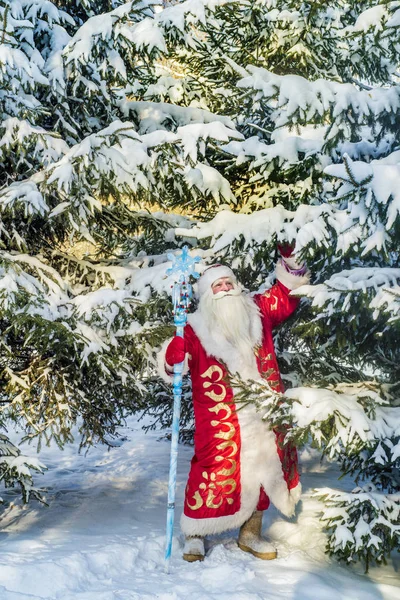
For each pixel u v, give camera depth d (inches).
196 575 131.3
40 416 172.6
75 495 214.1
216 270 148.5
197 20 192.2
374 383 144.0
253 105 166.2
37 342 158.9
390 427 129.6
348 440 124.0
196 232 164.7
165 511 188.7
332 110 154.3
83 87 196.5
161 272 179.2
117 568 133.3
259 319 149.8
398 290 125.4
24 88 171.9
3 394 187.6
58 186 157.6
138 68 216.2
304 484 222.1
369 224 121.7
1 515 184.9
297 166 167.6
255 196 200.1
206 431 142.9
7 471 148.6
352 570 138.5
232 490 140.7
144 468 266.1
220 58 226.8
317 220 142.6
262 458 142.9
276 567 136.8
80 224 173.5
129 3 177.6
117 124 158.6
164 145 164.9
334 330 161.8
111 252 223.0
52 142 174.6
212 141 172.9
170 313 189.6
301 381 206.4
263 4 227.0
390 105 149.8
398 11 138.6
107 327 167.3
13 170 188.4
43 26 194.4
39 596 115.8
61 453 305.1
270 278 197.2
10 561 127.1
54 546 142.3
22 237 189.9
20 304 156.8
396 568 140.3
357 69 220.1
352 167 114.9
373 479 150.7
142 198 184.4
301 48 248.8
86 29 180.7
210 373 144.8
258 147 170.1
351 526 133.7
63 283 177.2
